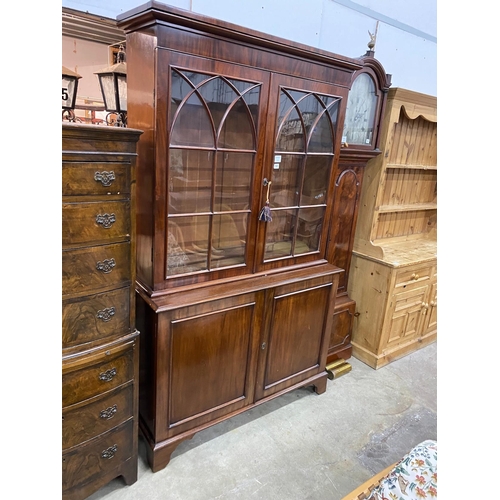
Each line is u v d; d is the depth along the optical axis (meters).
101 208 1.15
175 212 1.44
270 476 1.63
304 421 1.98
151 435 1.60
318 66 1.63
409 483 1.00
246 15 2.02
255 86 1.46
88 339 1.24
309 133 1.72
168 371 1.51
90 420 1.30
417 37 2.90
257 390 1.87
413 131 2.70
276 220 1.78
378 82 2.18
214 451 1.75
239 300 1.63
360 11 2.48
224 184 1.54
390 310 2.46
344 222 2.35
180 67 1.26
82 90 1.76
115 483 1.55
